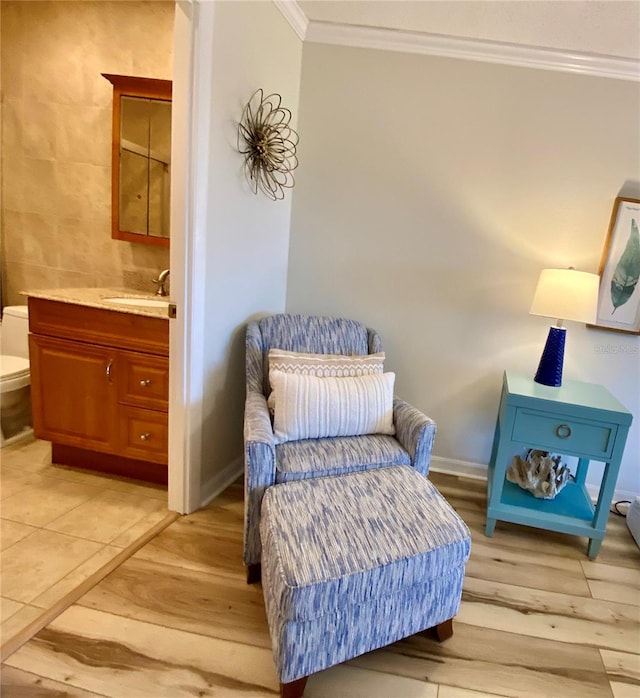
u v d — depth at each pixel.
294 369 2.01
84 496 2.16
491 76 2.33
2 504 2.06
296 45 2.36
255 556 1.65
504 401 2.14
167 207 2.56
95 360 2.20
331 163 2.52
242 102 1.97
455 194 2.46
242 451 2.48
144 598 1.58
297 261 2.65
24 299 2.94
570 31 2.05
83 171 2.68
